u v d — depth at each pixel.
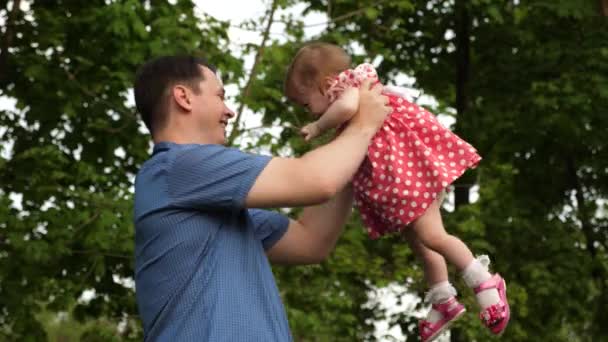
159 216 2.92
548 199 14.42
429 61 14.27
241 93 9.95
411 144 3.51
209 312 2.81
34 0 11.69
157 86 3.14
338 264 11.66
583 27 13.47
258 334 2.82
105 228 10.06
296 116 10.59
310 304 11.66
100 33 10.80
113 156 11.28
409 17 13.97
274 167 2.91
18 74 11.30
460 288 11.60
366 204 3.61
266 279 2.94
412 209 3.48
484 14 13.21
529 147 13.31
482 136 13.07
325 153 2.97
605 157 13.93
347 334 12.12
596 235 14.36
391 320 13.70
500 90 13.72
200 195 2.90
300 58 3.67
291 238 3.57
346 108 3.11
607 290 13.97
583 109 12.33
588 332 14.23
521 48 13.60
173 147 3.02
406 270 11.80
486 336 11.51
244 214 3.02
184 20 10.34
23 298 10.70
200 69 3.19
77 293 10.90
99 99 10.63
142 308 2.96
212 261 2.88
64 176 10.43
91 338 10.78
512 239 13.45
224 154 2.94
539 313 13.43
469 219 12.49
